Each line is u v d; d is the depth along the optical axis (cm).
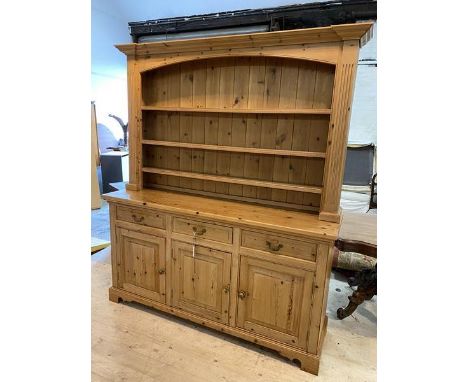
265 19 205
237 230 185
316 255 167
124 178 616
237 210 203
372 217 269
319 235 162
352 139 402
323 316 179
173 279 212
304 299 174
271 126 212
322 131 198
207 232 194
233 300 194
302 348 178
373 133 392
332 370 177
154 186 261
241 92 214
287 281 177
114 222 227
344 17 189
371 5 184
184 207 204
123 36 468
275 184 205
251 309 189
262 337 188
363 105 386
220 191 238
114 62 559
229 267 192
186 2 382
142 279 224
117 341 193
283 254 175
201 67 224
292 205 215
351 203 377
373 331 213
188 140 241
